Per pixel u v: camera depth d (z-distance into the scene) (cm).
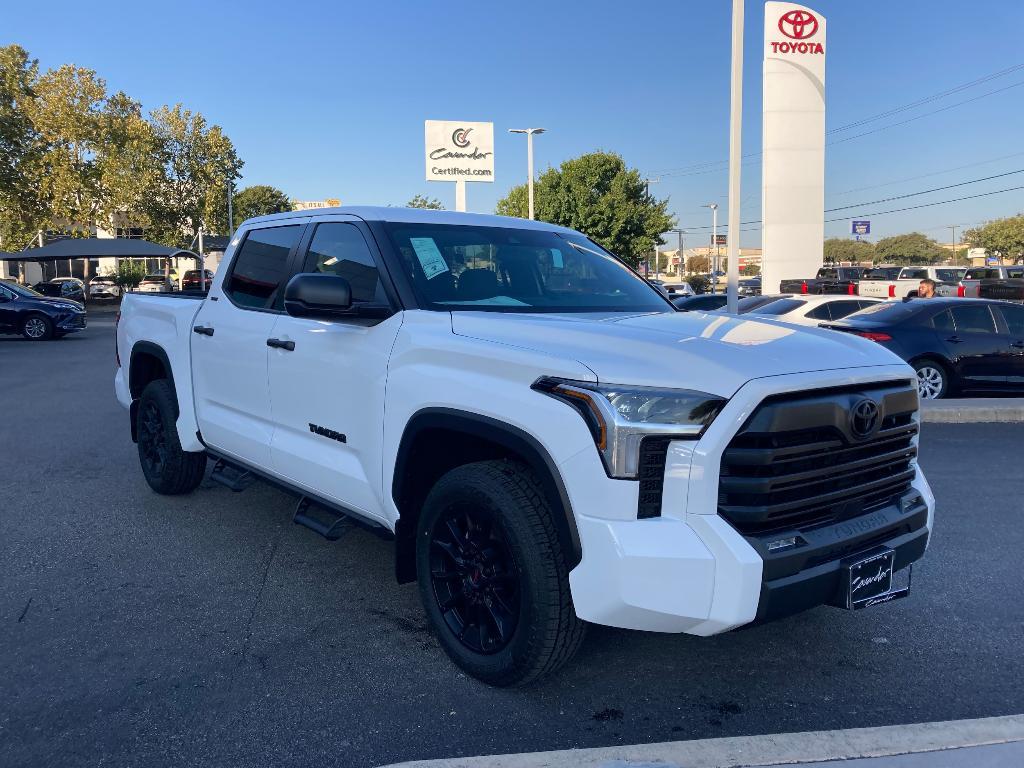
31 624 371
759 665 338
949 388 1051
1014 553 479
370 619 381
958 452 755
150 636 361
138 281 5072
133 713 296
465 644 324
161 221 5141
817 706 305
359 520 372
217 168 5247
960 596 416
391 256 367
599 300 398
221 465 509
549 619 287
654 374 267
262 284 450
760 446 264
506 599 310
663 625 264
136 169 4600
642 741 280
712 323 333
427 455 340
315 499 402
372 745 277
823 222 3114
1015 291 2619
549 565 285
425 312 344
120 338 607
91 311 3862
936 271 3148
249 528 512
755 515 263
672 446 262
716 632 266
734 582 257
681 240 7156
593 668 334
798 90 3062
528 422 282
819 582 277
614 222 4631
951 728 278
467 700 307
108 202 4528
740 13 1302
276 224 457
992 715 300
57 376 1330
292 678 324
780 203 3106
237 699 307
